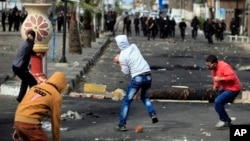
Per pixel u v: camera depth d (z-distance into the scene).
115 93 26.17
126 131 18.75
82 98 25.80
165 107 23.81
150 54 55.97
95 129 18.92
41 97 12.06
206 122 20.58
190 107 23.98
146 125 19.80
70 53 47.22
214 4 132.00
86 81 32.91
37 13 24.16
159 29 91.25
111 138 17.70
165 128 19.33
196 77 36.31
